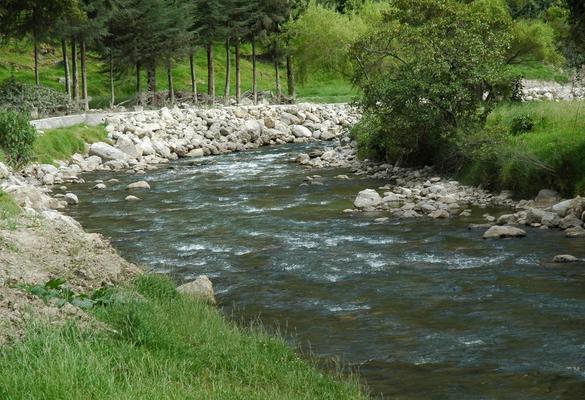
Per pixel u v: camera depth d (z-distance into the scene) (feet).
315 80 281.13
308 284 49.52
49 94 157.38
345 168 112.06
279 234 66.74
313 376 31.60
